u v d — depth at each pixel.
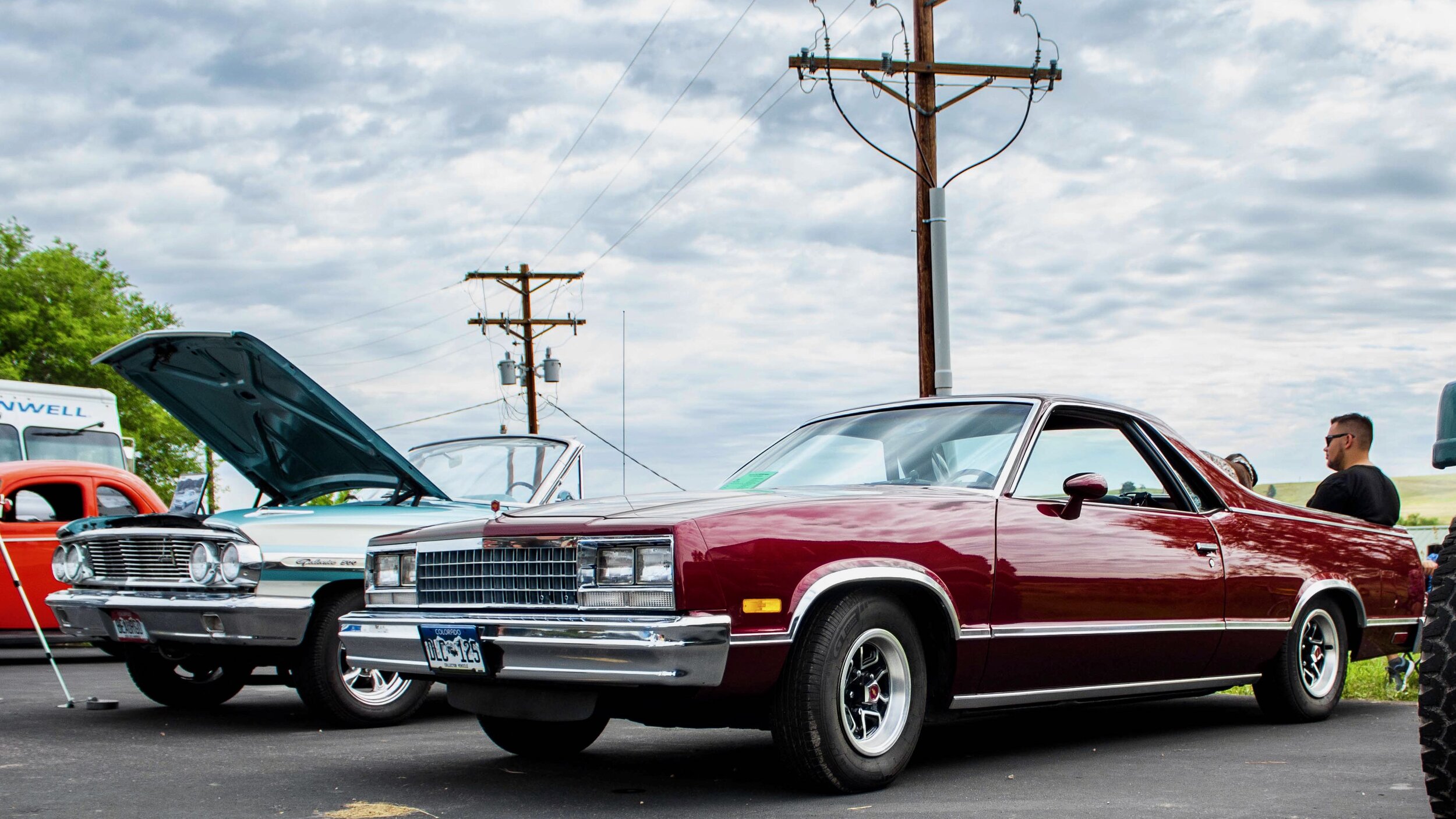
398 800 4.38
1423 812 4.01
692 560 4.02
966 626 4.64
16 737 6.11
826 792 4.35
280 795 4.50
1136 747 5.54
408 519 6.77
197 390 7.19
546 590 4.33
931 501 4.73
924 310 13.78
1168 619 5.35
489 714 4.55
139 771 5.04
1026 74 14.20
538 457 8.16
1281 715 6.23
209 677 7.48
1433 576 3.17
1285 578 5.99
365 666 4.91
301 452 7.54
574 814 4.12
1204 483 5.87
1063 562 4.97
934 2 14.18
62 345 38.62
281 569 6.27
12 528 10.84
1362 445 7.74
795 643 4.27
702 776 4.86
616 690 4.20
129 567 6.72
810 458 5.67
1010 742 5.73
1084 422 5.54
